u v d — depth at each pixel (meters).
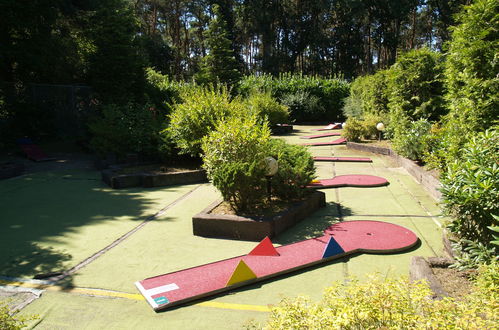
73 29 18.30
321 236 5.09
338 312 2.22
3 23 13.54
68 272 4.24
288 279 3.98
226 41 27.45
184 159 9.98
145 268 4.32
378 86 14.86
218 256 4.61
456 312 2.26
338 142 14.50
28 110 14.74
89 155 13.04
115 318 3.31
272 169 5.66
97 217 6.27
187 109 8.98
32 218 6.23
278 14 46.88
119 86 15.80
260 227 5.05
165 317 3.31
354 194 7.37
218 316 3.31
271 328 2.29
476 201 3.48
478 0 6.38
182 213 6.45
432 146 8.40
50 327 3.18
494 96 6.00
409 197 7.05
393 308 2.25
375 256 4.50
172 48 39.16
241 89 25.72
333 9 46.94
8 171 9.45
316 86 25.50
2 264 4.48
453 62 7.00
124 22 16.22
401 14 41.00
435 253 4.52
